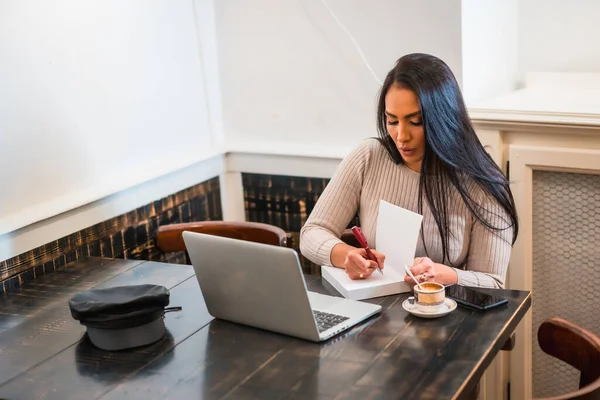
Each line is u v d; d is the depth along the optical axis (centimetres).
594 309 254
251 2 299
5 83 227
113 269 237
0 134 227
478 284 201
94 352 179
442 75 200
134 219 276
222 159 319
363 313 184
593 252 250
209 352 173
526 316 261
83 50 253
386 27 275
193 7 298
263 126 313
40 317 204
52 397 160
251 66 307
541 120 238
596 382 146
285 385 156
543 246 258
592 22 277
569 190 248
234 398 153
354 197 225
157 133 288
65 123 249
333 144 299
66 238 248
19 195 235
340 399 150
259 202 321
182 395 156
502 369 266
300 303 170
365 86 285
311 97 298
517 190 252
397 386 153
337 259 210
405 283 196
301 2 289
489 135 251
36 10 235
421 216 191
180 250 257
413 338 172
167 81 290
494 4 279
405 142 204
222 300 186
